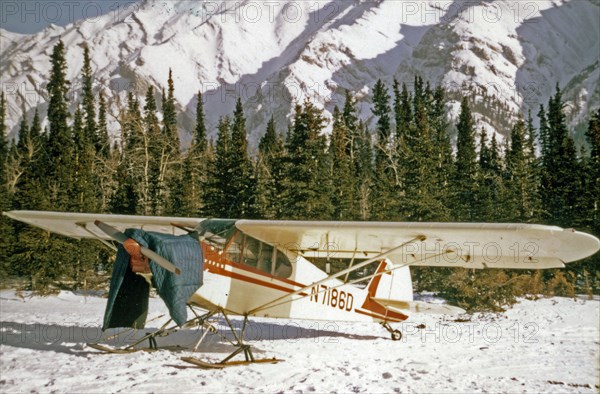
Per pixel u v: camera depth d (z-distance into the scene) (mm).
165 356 8758
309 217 31984
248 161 38750
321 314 11172
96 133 61219
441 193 33250
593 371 9156
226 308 9172
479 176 39844
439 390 7402
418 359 9844
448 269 24562
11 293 22141
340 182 36469
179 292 8039
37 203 25641
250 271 9484
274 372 8078
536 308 19031
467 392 7352
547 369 9297
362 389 7250
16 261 23422
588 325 15109
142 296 8820
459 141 66250
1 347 9047
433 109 72938
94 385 6762
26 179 26469
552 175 38094
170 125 67375
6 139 51312
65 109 47094
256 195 34250
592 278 28094
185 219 9953
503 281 19625
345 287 11641
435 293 25750
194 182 41344
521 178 38969
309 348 10414
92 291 24297
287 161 33781
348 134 62031
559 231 8062
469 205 38156
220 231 9148
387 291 12500
